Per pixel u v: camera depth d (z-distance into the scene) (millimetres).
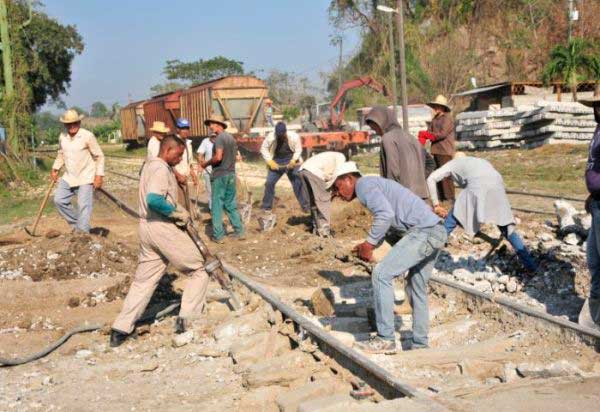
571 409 4809
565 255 8734
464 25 52531
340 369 5781
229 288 7707
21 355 7148
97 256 9594
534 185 18062
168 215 7055
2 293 8547
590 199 6617
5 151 26453
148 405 5621
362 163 28859
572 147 26047
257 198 17625
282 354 6453
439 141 12422
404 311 7797
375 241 6074
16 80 27844
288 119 65500
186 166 11805
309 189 11711
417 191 8117
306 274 9477
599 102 6441
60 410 5602
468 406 4953
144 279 7281
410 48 51125
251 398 5531
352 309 7602
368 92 49750
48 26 52281
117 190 22594
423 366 6047
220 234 11875
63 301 8586
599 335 5898
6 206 20031
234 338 6965
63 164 11078
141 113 47906
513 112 29031
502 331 6754
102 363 6746
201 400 5680
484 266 9086
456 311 7512
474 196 8594
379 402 4969
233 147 11805
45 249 9555
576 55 34500
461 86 49312
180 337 7121
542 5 49906
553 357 5949
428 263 6305
